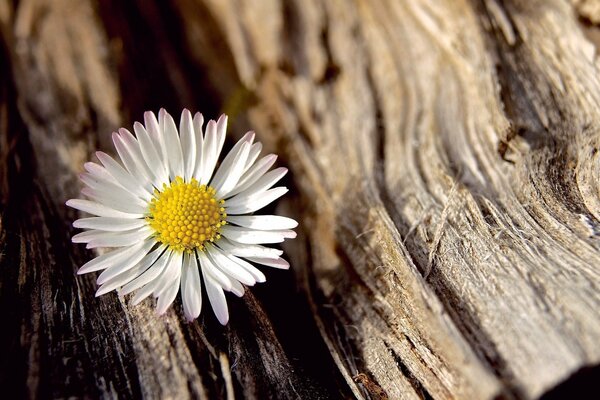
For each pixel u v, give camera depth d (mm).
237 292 125
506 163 133
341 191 141
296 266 138
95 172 130
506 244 124
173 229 129
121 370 122
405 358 125
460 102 140
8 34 154
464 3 143
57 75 151
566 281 119
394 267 129
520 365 115
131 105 149
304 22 154
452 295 123
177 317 126
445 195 132
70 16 155
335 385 127
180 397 120
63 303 127
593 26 141
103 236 128
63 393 119
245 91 153
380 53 149
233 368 123
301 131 149
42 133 146
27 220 135
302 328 132
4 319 123
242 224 131
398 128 143
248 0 157
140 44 156
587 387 115
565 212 126
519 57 140
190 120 132
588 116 133
